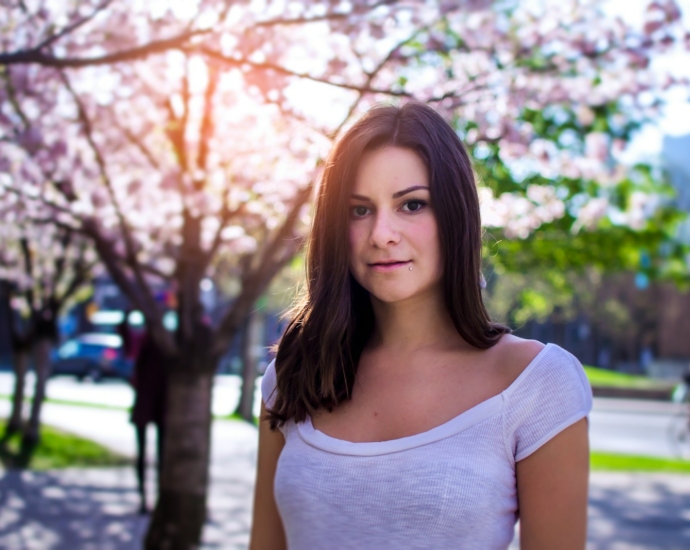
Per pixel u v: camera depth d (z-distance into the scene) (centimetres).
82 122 423
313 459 162
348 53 421
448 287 165
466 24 457
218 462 1066
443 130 171
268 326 1723
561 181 611
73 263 1045
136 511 728
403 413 161
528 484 153
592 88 481
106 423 1382
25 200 505
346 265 172
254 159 461
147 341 682
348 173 169
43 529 655
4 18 432
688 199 2988
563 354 159
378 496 152
